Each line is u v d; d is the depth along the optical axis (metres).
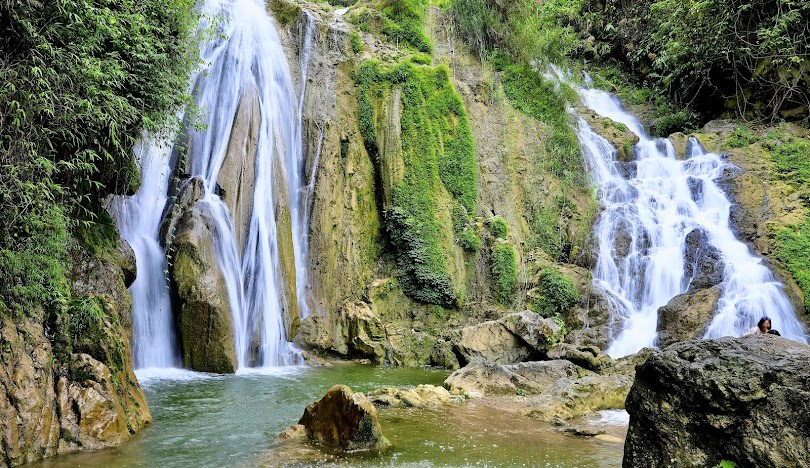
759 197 18.41
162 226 13.91
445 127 19.73
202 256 13.19
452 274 17.80
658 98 26.06
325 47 19.67
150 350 12.76
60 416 7.07
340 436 7.70
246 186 15.27
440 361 15.59
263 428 8.54
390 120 19.03
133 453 7.15
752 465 4.30
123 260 11.52
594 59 28.83
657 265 17.75
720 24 20.94
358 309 16.50
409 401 10.16
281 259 15.55
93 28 8.38
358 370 14.45
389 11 22.30
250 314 14.27
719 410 4.57
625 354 15.41
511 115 21.53
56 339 7.48
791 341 4.88
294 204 17.55
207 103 15.88
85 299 8.12
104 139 9.52
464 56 22.80
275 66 18.08
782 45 20.44
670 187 19.97
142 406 8.51
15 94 7.46
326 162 17.94
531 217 19.97
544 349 14.21
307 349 15.52
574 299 17.28
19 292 7.22
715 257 16.69
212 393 10.77
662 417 4.91
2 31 7.41
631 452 5.16
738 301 15.26
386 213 18.30
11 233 7.49
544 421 9.33
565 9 29.22
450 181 19.22
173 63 10.86
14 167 7.14
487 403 10.49
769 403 4.35
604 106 25.91
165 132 12.77
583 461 7.25
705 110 24.88
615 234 19.08
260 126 16.45
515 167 20.58
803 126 21.28
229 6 17.64
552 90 22.48
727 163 19.62
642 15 27.03
